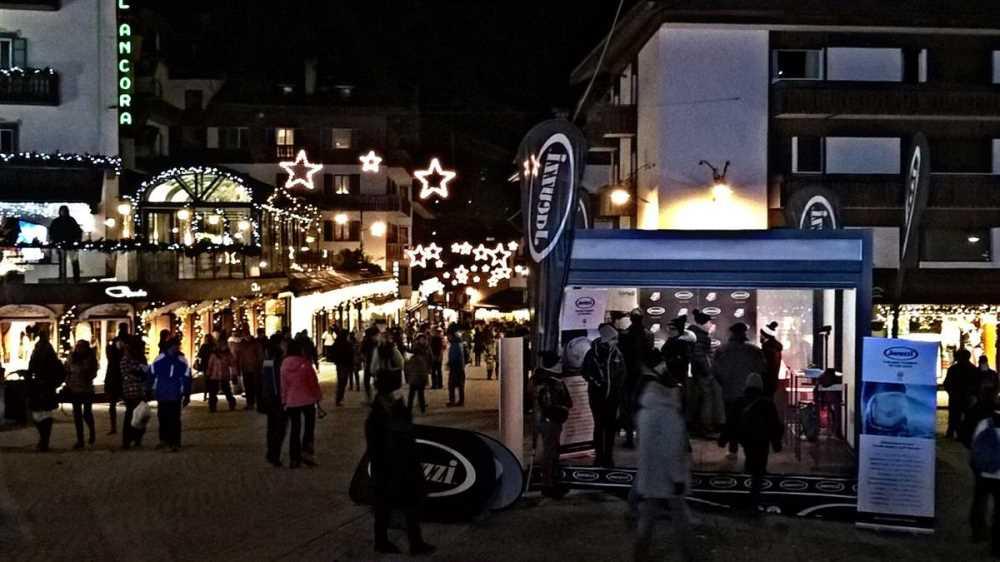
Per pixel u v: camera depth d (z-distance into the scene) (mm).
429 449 13211
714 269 14547
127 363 19000
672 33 37062
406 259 68438
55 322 29516
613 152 45156
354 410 26562
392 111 64625
